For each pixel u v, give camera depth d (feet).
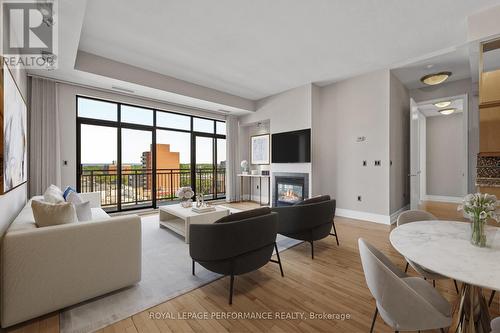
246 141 22.98
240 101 19.12
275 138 18.42
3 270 4.86
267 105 19.15
